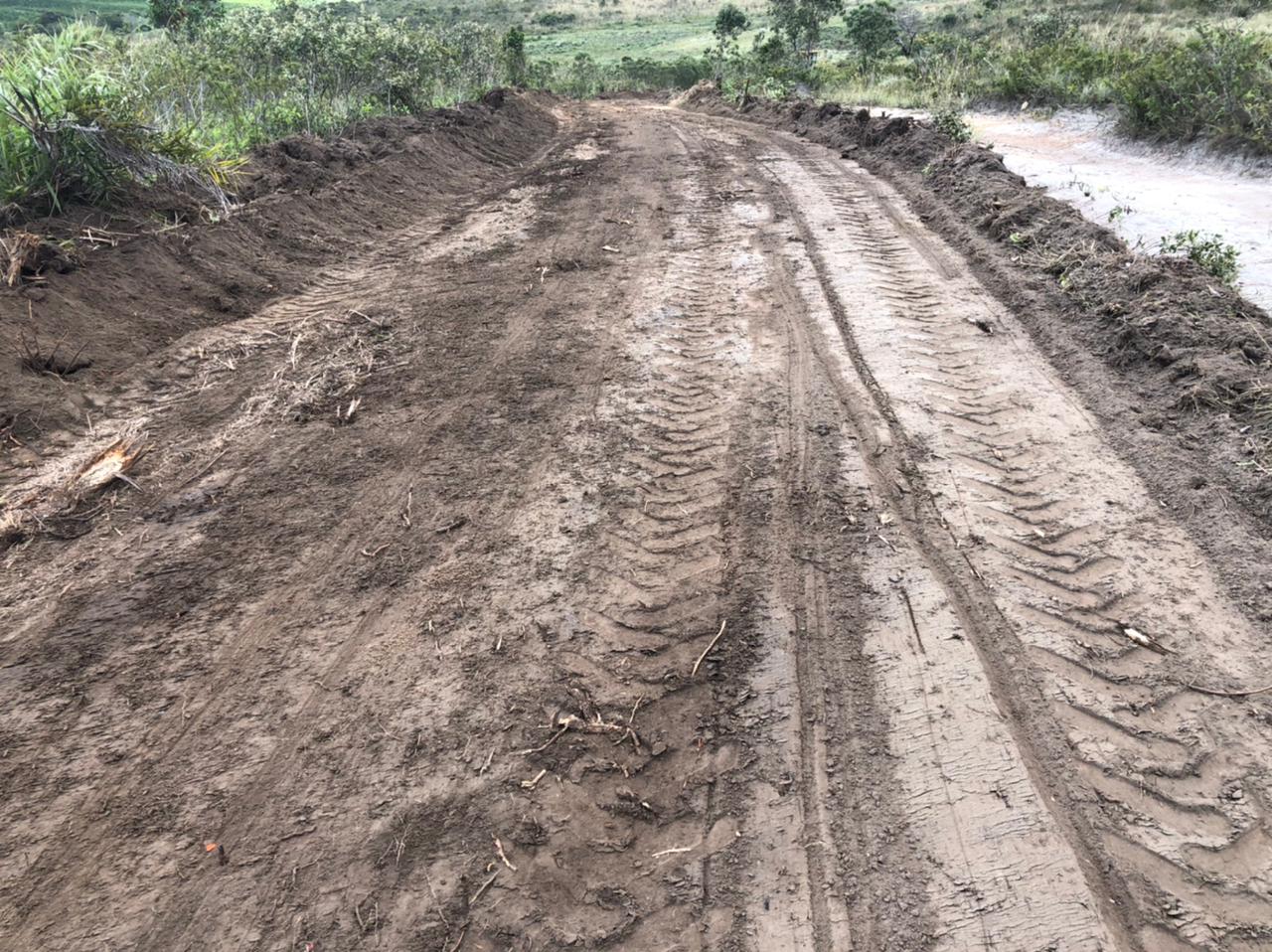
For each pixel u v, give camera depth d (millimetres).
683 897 2299
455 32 21172
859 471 4094
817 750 2707
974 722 2775
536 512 3846
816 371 5090
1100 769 2609
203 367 5133
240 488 3996
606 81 32188
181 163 6883
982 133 12430
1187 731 2717
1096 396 4641
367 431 4500
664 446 4375
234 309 5887
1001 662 2996
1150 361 4777
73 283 5281
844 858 2391
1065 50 14695
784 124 14930
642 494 3984
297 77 11453
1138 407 4445
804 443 4340
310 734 2729
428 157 10422
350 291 6473
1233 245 6672
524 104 16406
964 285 6363
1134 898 2262
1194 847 2385
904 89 16969
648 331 5746
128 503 3879
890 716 2814
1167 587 3281
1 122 5938
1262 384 4211
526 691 2906
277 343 5508
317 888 2281
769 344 5477
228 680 2928
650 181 10273
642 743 2738
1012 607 3232
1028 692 2877
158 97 8648
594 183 10242
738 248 7387
